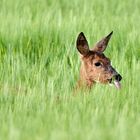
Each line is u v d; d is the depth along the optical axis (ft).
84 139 75.00
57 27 129.08
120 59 117.80
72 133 77.05
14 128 78.33
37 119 83.71
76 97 95.61
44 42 121.90
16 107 91.35
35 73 107.76
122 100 95.81
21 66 110.83
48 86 100.58
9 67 110.73
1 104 93.71
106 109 89.10
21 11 154.10
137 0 172.76
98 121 82.53
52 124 81.82
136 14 153.99
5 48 120.26
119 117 85.15
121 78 102.06
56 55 118.42
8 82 104.88
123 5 168.04
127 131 78.33
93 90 99.66
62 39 124.57
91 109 88.74
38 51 120.26
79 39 104.06
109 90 99.09
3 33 123.75
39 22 133.28
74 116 84.74
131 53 121.08
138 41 123.44
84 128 79.30
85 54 104.01
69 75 108.37
